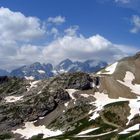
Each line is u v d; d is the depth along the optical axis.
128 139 156.12
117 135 184.12
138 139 153.75
